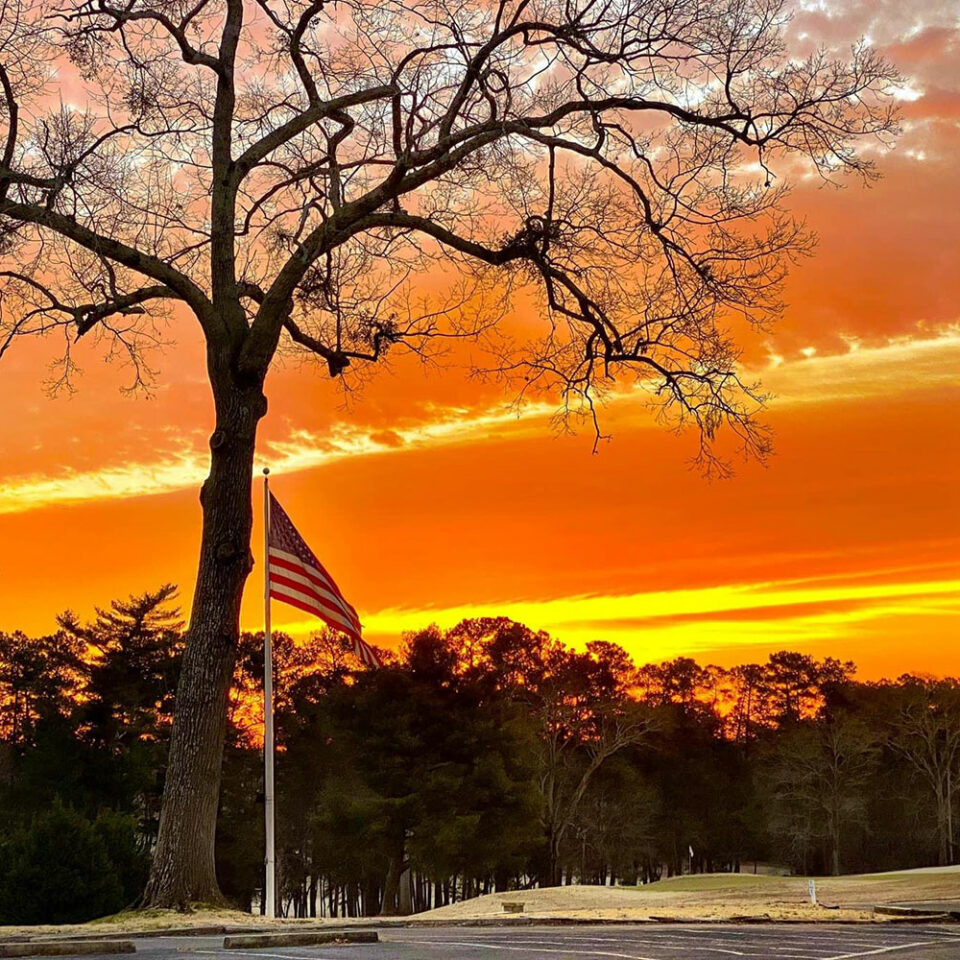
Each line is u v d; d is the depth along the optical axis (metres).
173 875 19.66
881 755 100.12
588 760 92.00
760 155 24.23
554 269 24.86
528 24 23.47
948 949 12.33
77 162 22.81
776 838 97.31
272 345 21.59
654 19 23.22
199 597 20.89
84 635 70.94
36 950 12.16
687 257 24.39
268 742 23.45
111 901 24.59
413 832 65.69
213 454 21.36
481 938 14.34
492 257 24.67
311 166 24.30
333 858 72.12
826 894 35.38
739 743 109.56
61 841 24.48
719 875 52.62
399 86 23.89
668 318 24.45
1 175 22.34
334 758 81.00
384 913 66.50
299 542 24.67
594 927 17.72
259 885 76.00
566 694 83.25
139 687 70.06
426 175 23.08
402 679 68.38
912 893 34.47
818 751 92.88
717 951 11.91
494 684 71.62
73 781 64.75
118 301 23.33
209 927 16.53
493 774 66.50
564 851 91.44
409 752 67.75
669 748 100.06
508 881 85.38
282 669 85.19
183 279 22.20
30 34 23.34
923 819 94.81
